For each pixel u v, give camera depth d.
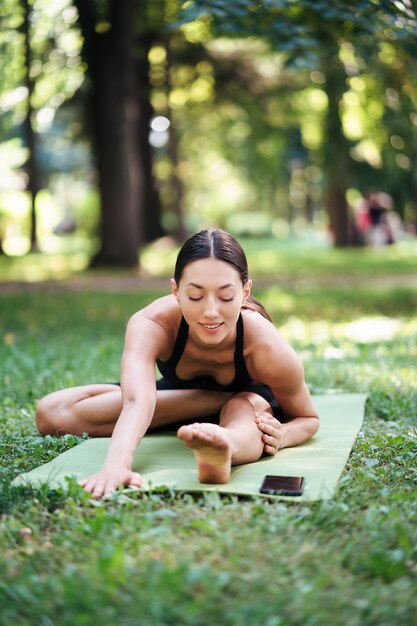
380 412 5.43
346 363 7.13
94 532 3.07
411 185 14.88
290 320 10.45
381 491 3.59
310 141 24.67
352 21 7.75
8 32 17.55
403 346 7.90
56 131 29.91
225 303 3.81
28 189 25.75
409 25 7.59
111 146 17.64
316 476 3.78
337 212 28.02
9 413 5.36
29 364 7.02
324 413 5.25
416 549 2.93
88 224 33.44
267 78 21.72
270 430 4.12
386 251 25.94
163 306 4.23
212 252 3.80
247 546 2.95
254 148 27.36
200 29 16.33
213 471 3.61
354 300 12.57
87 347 8.16
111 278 16.55
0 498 3.47
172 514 3.29
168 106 22.89
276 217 45.69
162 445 4.43
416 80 12.18
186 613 2.46
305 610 2.51
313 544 2.99
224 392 4.54
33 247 25.56
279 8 8.17
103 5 16.50
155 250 24.08
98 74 17.12
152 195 25.30
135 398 3.90
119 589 2.63
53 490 3.54
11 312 11.34
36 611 2.55
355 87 13.77
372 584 2.73
